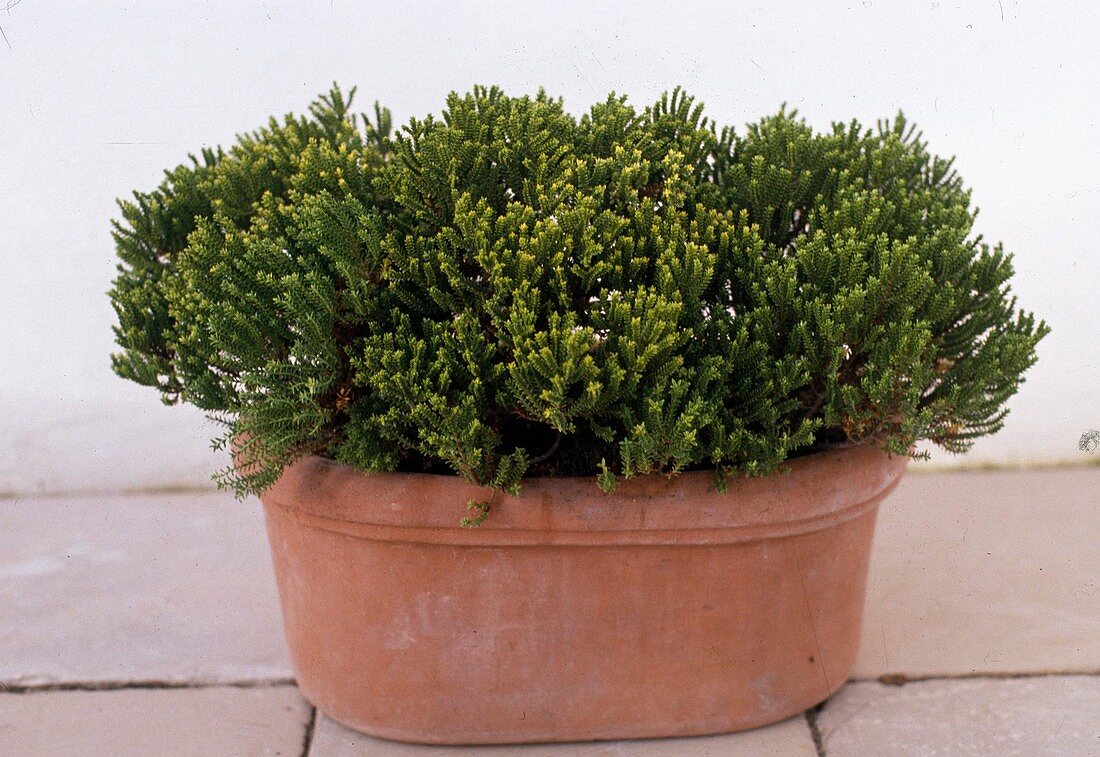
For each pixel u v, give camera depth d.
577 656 2.09
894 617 2.70
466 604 2.04
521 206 1.90
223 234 2.26
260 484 1.93
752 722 2.20
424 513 1.94
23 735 2.29
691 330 1.83
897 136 2.34
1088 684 2.39
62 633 2.70
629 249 1.94
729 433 1.91
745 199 2.18
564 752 2.17
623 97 2.31
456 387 1.90
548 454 1.99
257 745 2.25
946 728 2.24
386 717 2.16
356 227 1.93
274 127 2.47
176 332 2.12
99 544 3.21
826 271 1.92
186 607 2.83
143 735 2.29
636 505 1.93
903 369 1.87
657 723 2.16
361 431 1.92
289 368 1.83
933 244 1.99
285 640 2.54
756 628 2.11
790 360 1.89
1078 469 3.62
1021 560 2.98
